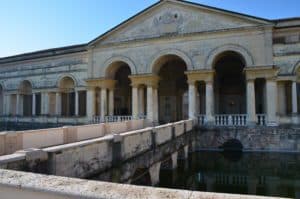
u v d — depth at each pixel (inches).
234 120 912.9
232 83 1230.3
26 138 407.2
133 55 1117.1
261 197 103.7
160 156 548.4
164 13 1073.5
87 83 1210.0
